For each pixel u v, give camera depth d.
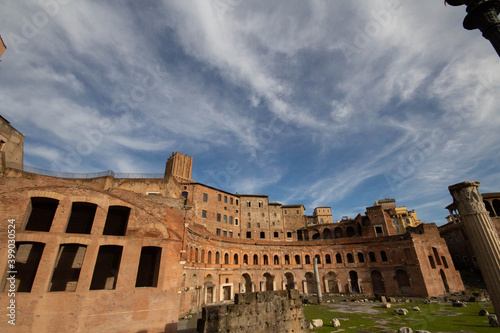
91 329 21.38
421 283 52.22
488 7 10.25
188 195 69.62
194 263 44.78
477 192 12.81
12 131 37.84
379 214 72.44
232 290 55.84
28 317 19.83
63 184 25.23
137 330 22.95
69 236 23.36
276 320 21.58
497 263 11.29
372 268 61.03
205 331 18.83
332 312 35.66
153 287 25.23
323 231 83.38
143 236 26.70
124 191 28.33
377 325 26.09
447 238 73.44
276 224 84.69
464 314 29.22
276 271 65.12
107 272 31.86
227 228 76.12
